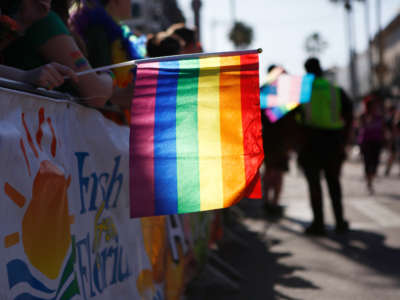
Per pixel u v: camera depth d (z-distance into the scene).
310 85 4.96
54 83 1.71
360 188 10.73
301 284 4.09
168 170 1.82
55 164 1.66
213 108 1.88
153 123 1.85
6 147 1.34
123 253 2.25
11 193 1.36
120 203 2.28
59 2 2.28
